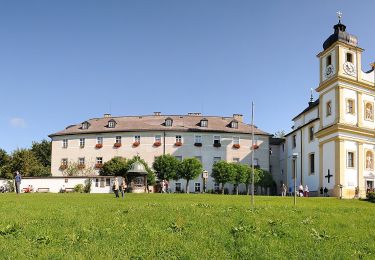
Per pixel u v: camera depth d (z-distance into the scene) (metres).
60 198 33.72
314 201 36.56
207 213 19.81
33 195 40.16
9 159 93.75
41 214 19.84
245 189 77.00
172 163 70.50
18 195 39.81
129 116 87.31
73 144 82.75
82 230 16.03
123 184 37.22
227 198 36.00
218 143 79.88
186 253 13.48
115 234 15.55
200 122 82.00
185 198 34.97
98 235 15.45
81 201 29.25
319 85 63.09
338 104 59.00
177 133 79.62
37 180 70.06
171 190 77.31
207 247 14.36
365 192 58.06
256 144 81.12
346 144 58.25
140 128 80.38
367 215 22.38
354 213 23.09
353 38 61.31
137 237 15.23
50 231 15.94
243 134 80.88
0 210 21.66
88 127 83.81
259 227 16.98
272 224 17.77
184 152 79.00
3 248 13.48
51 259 12.66
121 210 21.23
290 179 76.75
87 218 18.44
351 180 57.78
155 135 79.88
